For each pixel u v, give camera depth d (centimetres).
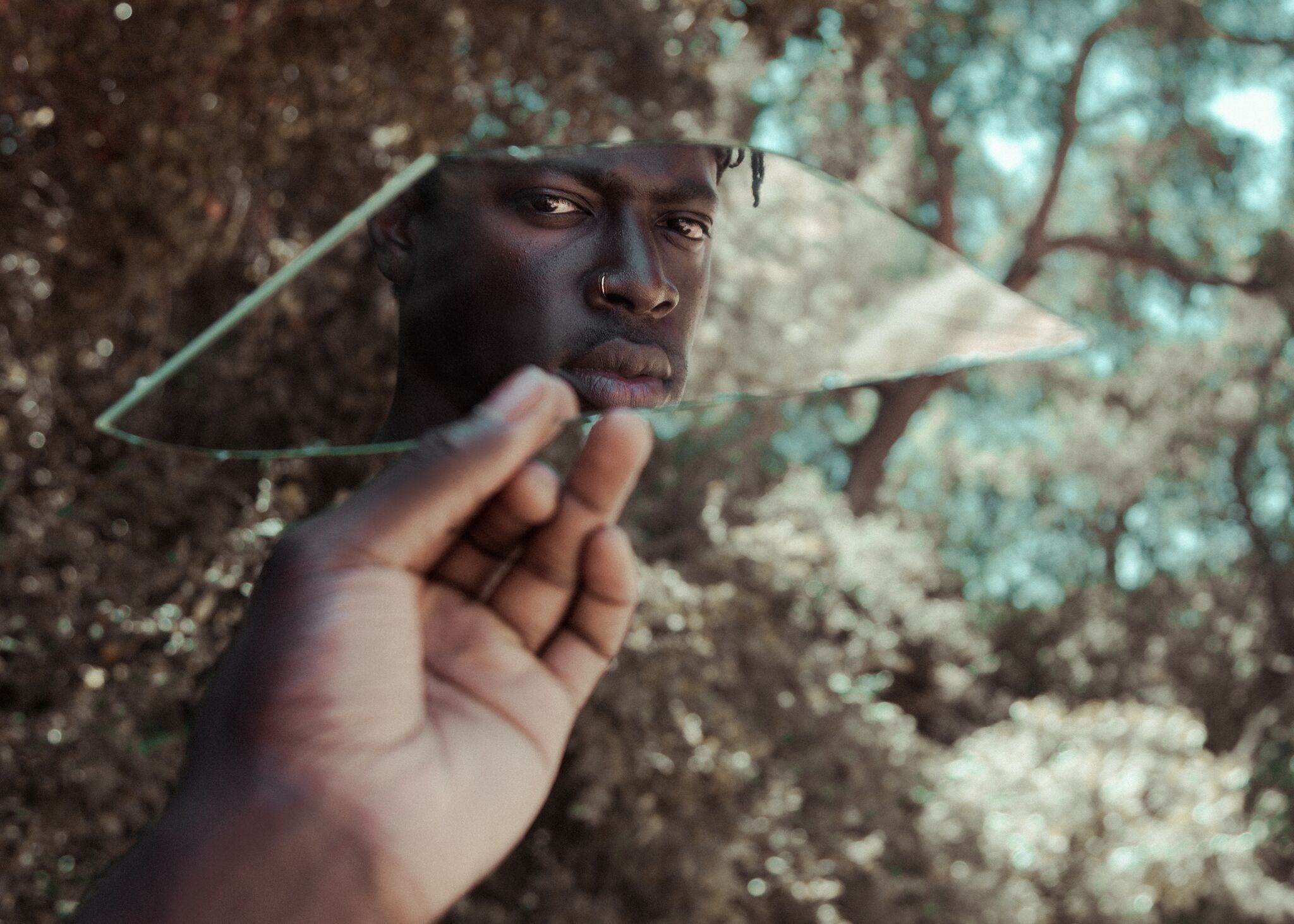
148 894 43
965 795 666
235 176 447
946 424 1603
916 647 878
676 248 62
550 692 55
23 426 394
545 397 54
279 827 44
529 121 514
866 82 1280
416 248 61
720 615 549
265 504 390
